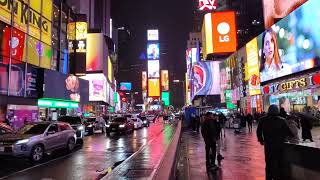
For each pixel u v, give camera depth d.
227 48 97.56
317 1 36.84
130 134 35.16
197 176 9.91
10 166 13.85
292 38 42.47
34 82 33.19
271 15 56.25
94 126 36.41
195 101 113.69
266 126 7.56
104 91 76.31
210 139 11.53
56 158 16.22
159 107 182.38
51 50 38.09
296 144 6.93
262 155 14.62
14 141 14.48
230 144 19.58
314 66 37.50
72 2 82.12
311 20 38.06
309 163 6.41
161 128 48.56
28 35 32.25
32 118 32.88
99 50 74.50
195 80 96.06
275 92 48.25
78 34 49.12
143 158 12.96
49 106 36.41
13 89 29.50
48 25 37.06
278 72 46.84
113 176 9.02
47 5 36.81
